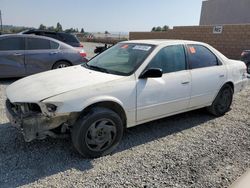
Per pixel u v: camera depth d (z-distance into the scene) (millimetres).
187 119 5090
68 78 3643
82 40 44562
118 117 3512
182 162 3396
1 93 6441
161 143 3959
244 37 16156
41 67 7961
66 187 2795
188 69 4453
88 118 3238
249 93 7461
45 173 3041
